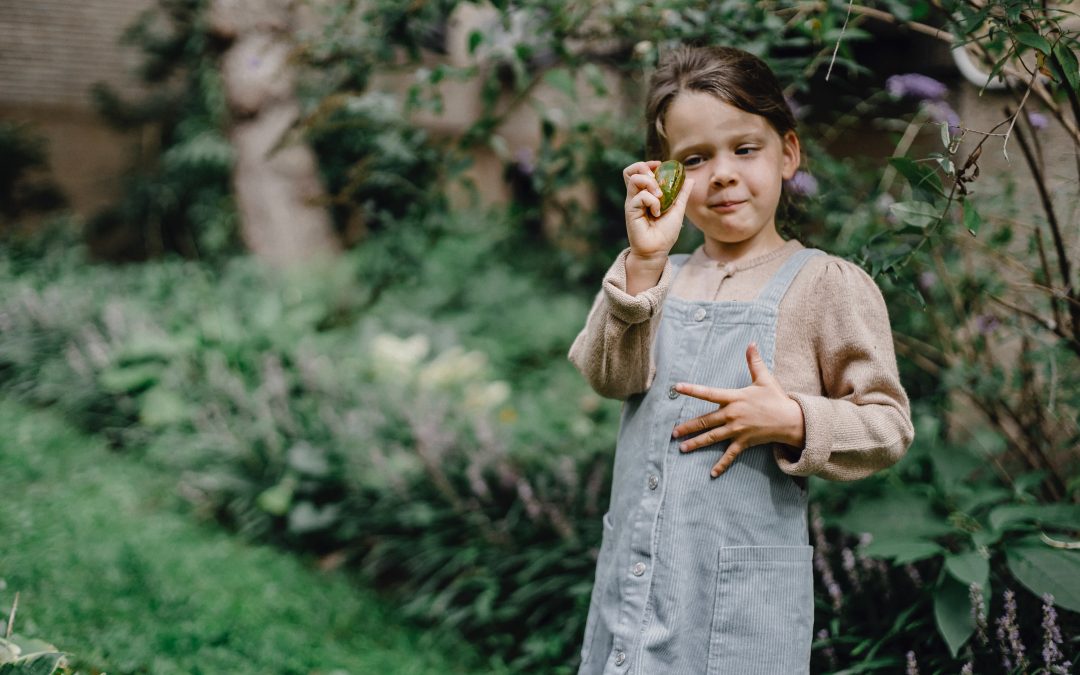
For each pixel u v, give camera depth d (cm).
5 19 1047
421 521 317
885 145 337
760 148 150
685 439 146
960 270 248
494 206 652
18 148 980
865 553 190
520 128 741
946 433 257
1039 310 229
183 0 860
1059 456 228
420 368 476
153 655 236
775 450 142
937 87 217
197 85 909
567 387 454
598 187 304
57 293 614
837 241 240
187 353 505
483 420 357
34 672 167
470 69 270
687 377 149
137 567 297
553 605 278
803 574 145
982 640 173
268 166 670
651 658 140
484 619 273
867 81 312
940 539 209
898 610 204
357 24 290
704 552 142
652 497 146
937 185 169
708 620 140
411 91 273
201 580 301
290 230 681
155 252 969
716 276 156
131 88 1069
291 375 462
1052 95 211
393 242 615
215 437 410
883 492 214
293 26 625
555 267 549
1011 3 159
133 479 411
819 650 199
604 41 267
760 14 228
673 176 142
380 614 298
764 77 153
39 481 393
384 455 369
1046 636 166
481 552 302
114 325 536
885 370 139
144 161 982
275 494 356
